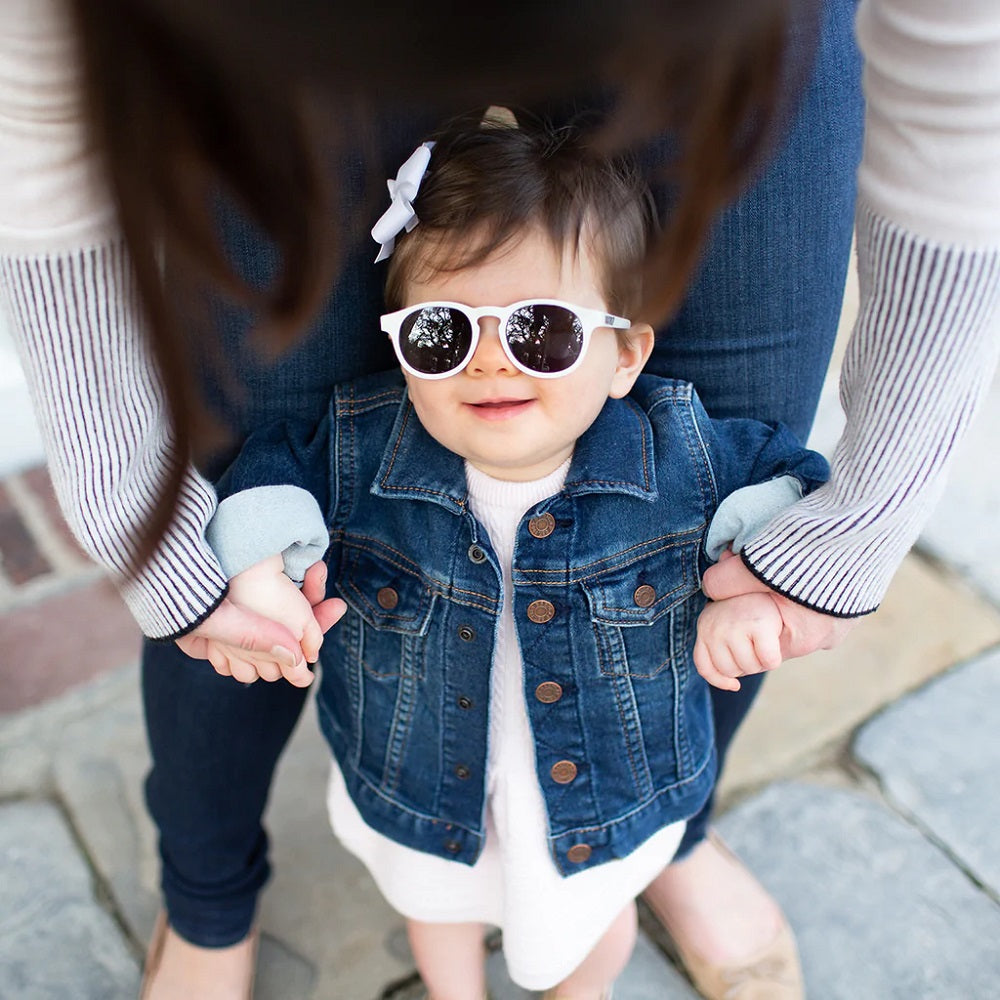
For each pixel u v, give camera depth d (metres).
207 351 1.06
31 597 1.98
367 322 1.10
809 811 1.68
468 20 0.53
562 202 0.93
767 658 0.97
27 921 1.54
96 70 0.58
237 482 1.06
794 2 0.72
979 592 2.01
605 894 1.20
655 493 1.05
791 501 1.02
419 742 1.16
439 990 1.34
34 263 0.76
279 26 0.52
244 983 1.42
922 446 0.85
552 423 0.97
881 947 1.51
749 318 1.11
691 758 1.20
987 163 0.71
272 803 1.71
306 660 1.03
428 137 1.01
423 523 1.07
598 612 1.06
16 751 1.75
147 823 1.66
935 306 0.78
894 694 1.84
